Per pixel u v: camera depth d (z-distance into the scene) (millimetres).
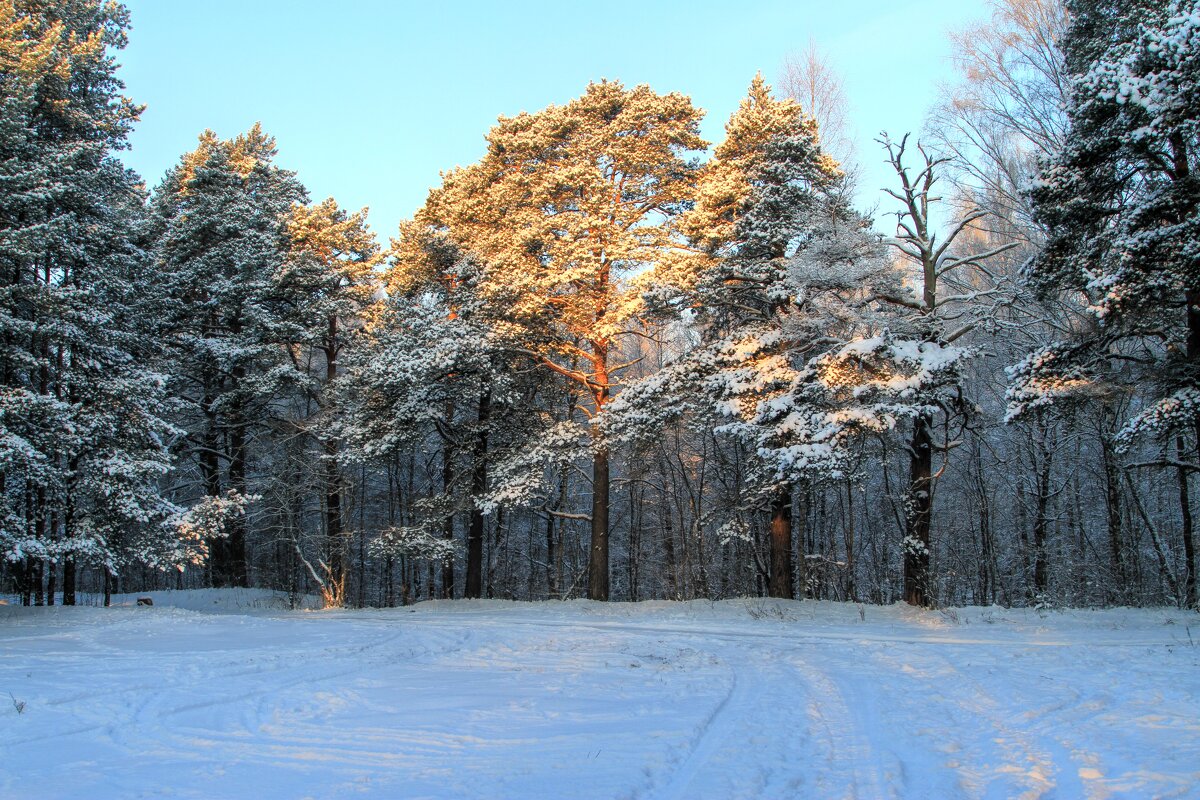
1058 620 18062
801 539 32094
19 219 22672
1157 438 18469
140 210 32844
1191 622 16375
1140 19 17734
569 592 35875
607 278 27656
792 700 9703
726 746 7484
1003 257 32250
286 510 32375
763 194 24516
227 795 6086
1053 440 28594
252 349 32656
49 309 22031
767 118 25391
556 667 12883
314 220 34281
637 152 26750
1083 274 18156
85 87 26172
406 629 18922
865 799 5824
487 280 29250
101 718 8766
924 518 22953
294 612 27812
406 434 29641
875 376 22016
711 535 38500
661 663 13211
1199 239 14977
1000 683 10141
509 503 28125
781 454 21109
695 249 26516
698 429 27797
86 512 23422
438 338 28953
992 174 28984
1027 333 27578
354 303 35281
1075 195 17625
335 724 8578
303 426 32469
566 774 6520
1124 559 26875
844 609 22406
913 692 9992
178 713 9117
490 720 8719
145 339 27359
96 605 27266
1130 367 19672
